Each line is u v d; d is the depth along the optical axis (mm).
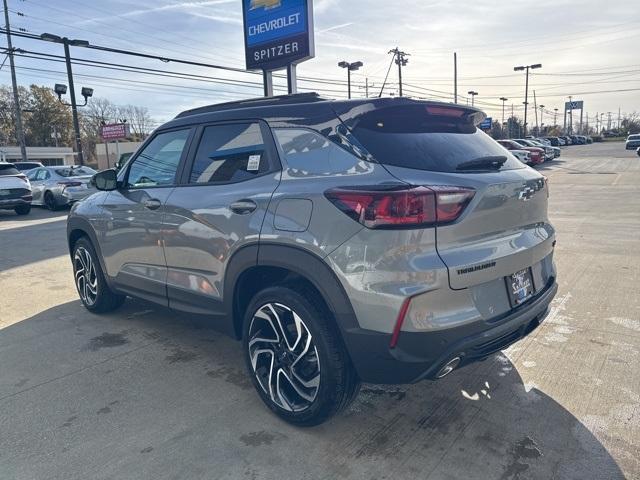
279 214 2689
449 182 2371
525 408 2896
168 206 3463
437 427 2754
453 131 2924
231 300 3066
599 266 5832
